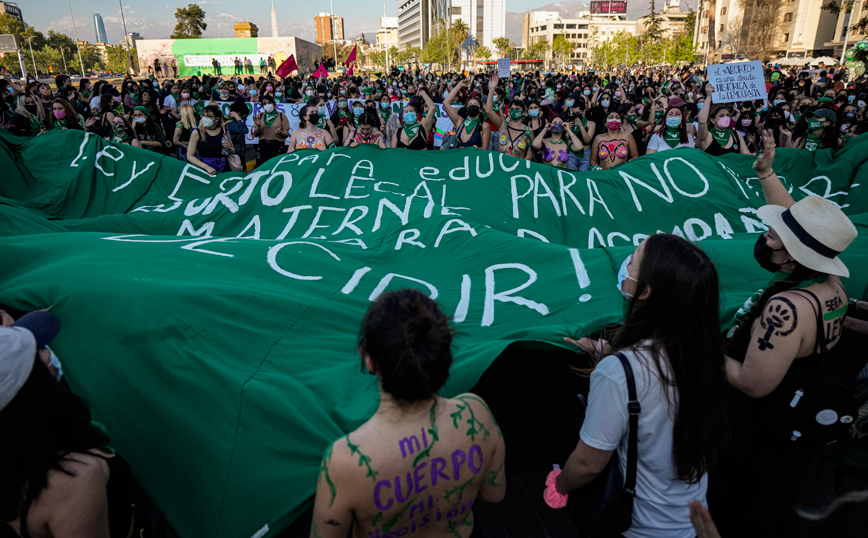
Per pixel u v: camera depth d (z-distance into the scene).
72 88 12.96
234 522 1.89
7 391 1.15
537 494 2.79
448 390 2.13
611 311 2.59
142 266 2.67
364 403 2.12
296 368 2.30
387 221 4.12
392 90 17.30
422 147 6.77
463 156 5.08
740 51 64.88
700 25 76.69
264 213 4.68
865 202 4.84
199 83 20.17
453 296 3.03
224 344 2.27
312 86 20.56
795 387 1.78
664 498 1.52
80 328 2.18
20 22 104.00
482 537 1.66
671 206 4.71
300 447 1.97
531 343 2.39
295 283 2.95
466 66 119.38
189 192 5.07
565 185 4.86
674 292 1.43
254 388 2.11
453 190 4.82
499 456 1.47
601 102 12.88
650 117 9.57
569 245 4.55
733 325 2.49
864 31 30.50
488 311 2.85
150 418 2.04
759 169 2.34
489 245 3.53
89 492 1.26
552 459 2.80
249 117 10.79
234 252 3.16
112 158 5.16
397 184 4.87
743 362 1.82
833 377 1.78
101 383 2.08
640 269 1.51
